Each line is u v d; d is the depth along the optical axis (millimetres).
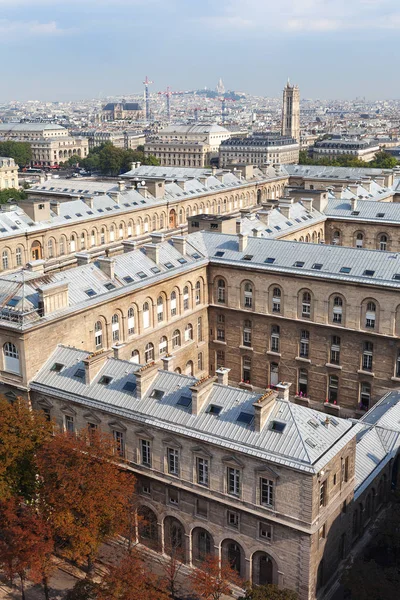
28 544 78750
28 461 90438
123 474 86062
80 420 98125
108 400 94875
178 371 141000
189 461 88125
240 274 141750
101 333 119500
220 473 85688
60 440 85875
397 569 85500
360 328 129750
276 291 138625
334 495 85062
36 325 103500
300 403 140375
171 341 137500
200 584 80000
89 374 97875
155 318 132625
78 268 122500
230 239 150125
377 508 100938
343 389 134750
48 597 86312
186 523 90812
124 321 124375
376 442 104000
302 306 136000
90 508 80250
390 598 75750
